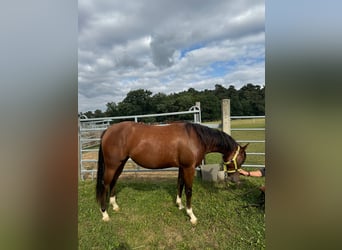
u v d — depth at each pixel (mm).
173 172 4746
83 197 3338
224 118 3811
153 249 2123
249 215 2617
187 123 2703
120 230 2445
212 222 2529
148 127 2656
